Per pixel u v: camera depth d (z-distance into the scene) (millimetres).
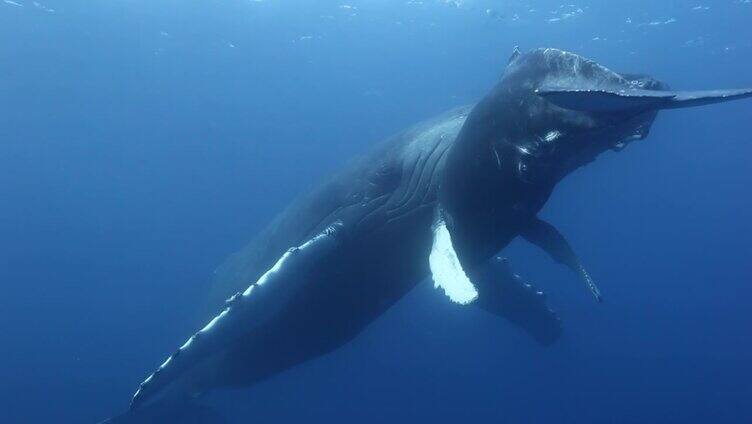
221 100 46281
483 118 6141
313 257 9039
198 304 14211
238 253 13305
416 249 8930
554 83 5254
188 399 13680
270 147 60562
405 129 9805
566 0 30266
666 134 52281
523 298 14734
